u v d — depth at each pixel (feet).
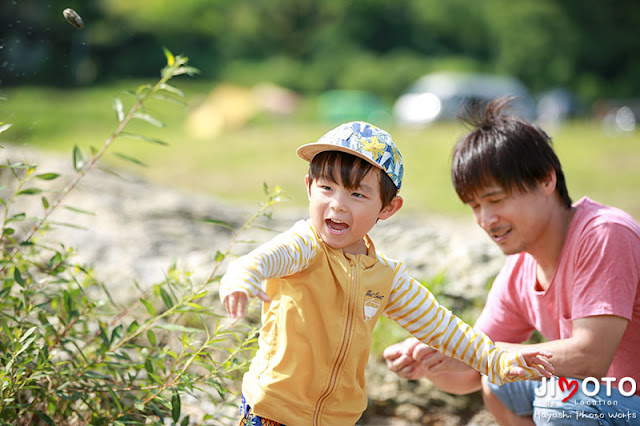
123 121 8.60
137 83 123.34
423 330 7.67
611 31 143.02
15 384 7.74
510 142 8.35
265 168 43.50
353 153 6.92
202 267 13.55
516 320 9.57
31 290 8.61
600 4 143.23
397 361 9.11
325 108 103.71
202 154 48.14
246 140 54.08
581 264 8.32
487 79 98.43
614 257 8.18
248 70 142.41
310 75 144.87
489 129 8.57
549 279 8.87
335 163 7.00
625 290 8.14
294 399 7.00
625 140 56.08
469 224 28.60
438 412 11.57
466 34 151.23
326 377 7.06
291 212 21.44
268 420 7.06
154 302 11.91
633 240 8.29
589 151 50.52
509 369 7.54
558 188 8.66
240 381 11.03
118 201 17.95
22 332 8.48
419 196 35.99
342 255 7.14
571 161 47.01
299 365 6.98
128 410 8.45
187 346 8.46
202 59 144.25
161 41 138.21
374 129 7.16
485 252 14.26
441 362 8.74
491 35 148.46
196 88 120.67
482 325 9.77
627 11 143.33
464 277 13.64
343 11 154.20
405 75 141.49
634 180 41.78
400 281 7.57
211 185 38.96
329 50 152.05
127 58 132.26
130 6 134.72
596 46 142.31
